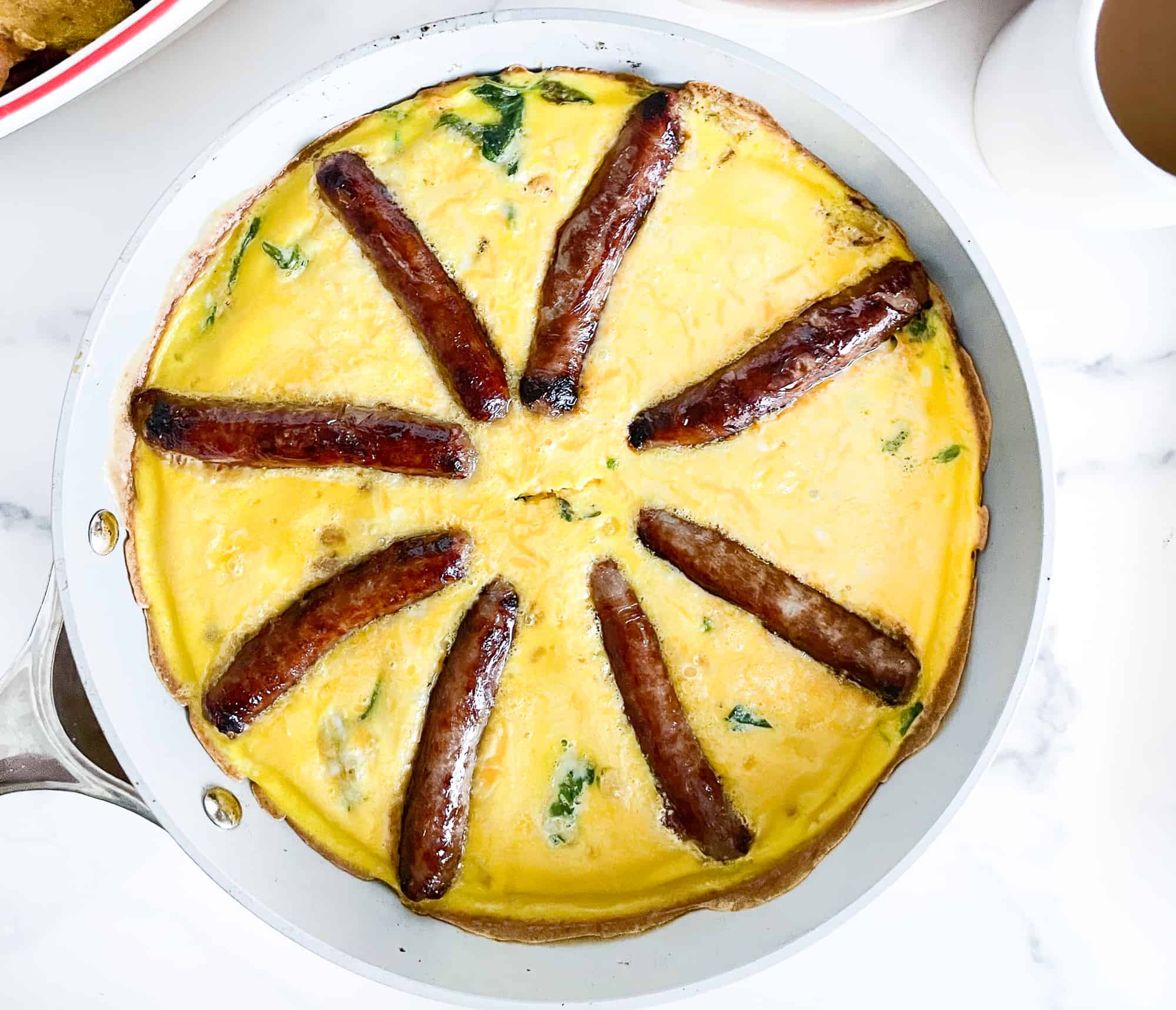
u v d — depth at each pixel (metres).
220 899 0.57
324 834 0.51
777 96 0.49
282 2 0.54
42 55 0.54
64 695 0.50
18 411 0.55
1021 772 0.56
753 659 0.50
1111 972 0.56
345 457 0.49
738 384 0.48
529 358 0.50
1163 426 0.55
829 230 0.51
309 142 0.51
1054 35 0.49
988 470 0.50
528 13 0.48
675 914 0.50
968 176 0.55
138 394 0.51
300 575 0.50
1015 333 0.48
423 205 0.50
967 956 0.56
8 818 0.56
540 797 0.50
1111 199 0.50
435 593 0.50
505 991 0.50
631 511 0.50
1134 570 0.56
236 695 0.50
